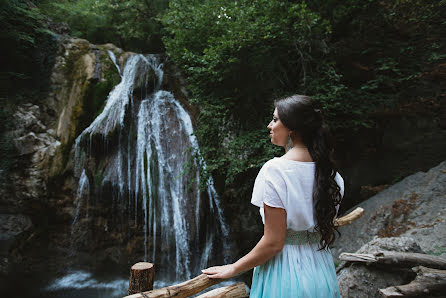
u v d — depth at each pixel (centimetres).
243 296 155
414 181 542
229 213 714
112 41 1242
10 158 704
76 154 735
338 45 684
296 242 123
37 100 789
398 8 672
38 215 720
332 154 120
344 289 239
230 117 653
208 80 636
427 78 639
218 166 627
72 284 655
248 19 585
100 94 817
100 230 708
